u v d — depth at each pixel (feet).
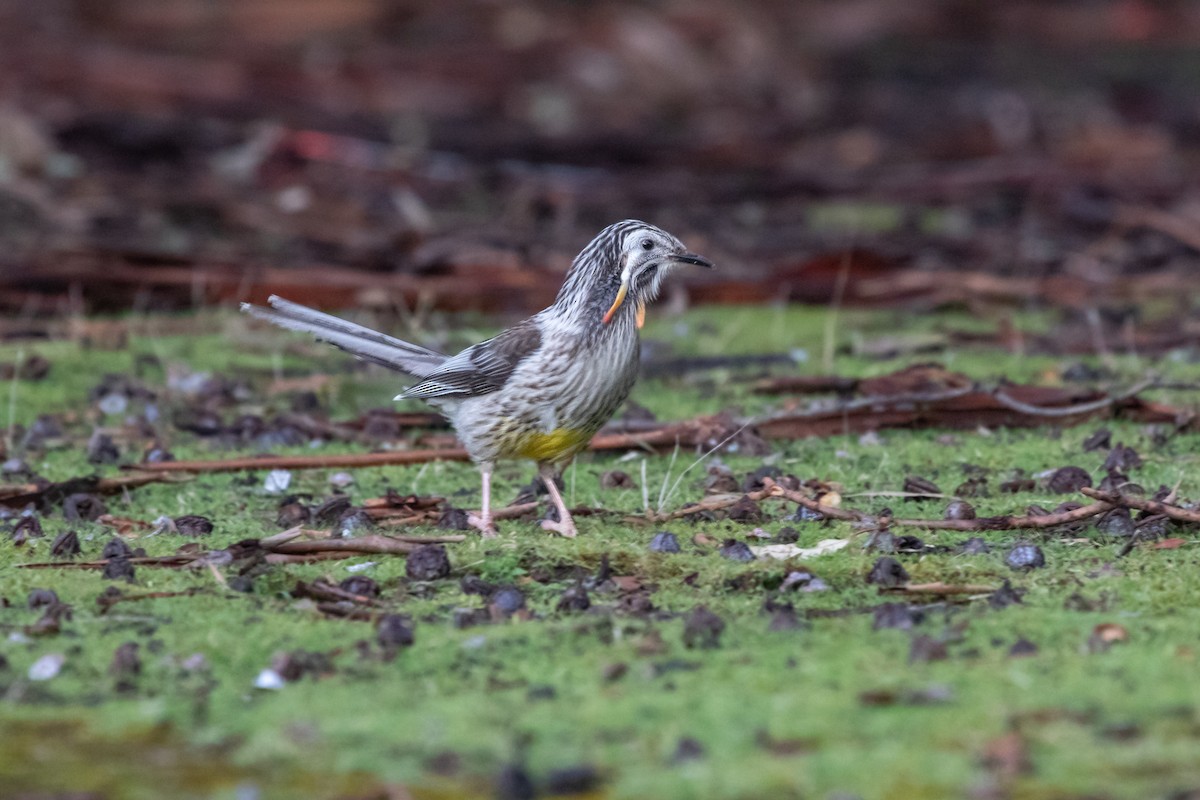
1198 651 25.11
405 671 25.23
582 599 28.14
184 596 28.78
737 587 29.37
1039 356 49.32
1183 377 45.47
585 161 82.74
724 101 96.58
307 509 34.17
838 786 20.92
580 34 106.52
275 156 77.61
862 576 29.68
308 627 27.25
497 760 21.99
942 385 43.29
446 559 30.04
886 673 24.49
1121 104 95.30
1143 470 36.45
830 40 111.55
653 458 39.11
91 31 103.30
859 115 93.15
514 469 38.70
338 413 44.16
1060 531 32.09
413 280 56.85
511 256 60.23
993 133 88.17
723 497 34.04
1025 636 26.05
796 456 39.01
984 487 35.35
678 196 75.10
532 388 32.60
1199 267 61.82
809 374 47.24
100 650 26.22
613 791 20.99
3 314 53.67
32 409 43.57
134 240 62.08
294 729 23.08
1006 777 20.97
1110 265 62.28
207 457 39.42
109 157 75.66
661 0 112.68
